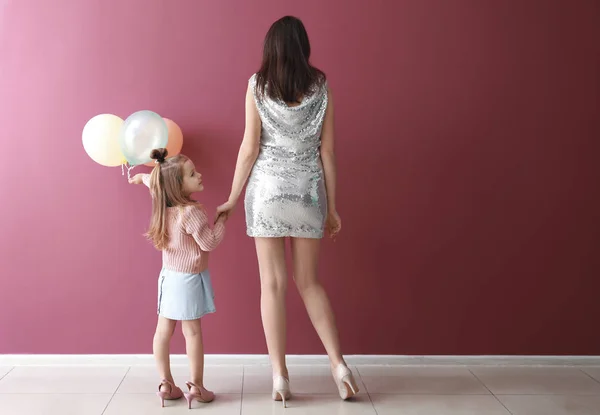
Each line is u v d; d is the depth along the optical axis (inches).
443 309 123.3
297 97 101.7
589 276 123.6
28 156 117.6
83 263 119.6
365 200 121.0
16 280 119.3
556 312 124.0
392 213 121.5
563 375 118.3
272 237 104.0
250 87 101.8
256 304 121.6
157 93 117.6
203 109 118.1
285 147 101.7
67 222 118.9
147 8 116.7
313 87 102.0
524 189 122.0
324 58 118.5
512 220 122.4
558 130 121.2
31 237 118.9
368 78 119.0
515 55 119.8
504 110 120.6
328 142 104.9
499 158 121.3
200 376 103.2
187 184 101.2
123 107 117.4
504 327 124.0
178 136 111.3
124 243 119.6
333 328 106.7
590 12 119.7
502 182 121.6
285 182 101.3
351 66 118.7
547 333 123.4
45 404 101.5
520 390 110.3
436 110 120.0
